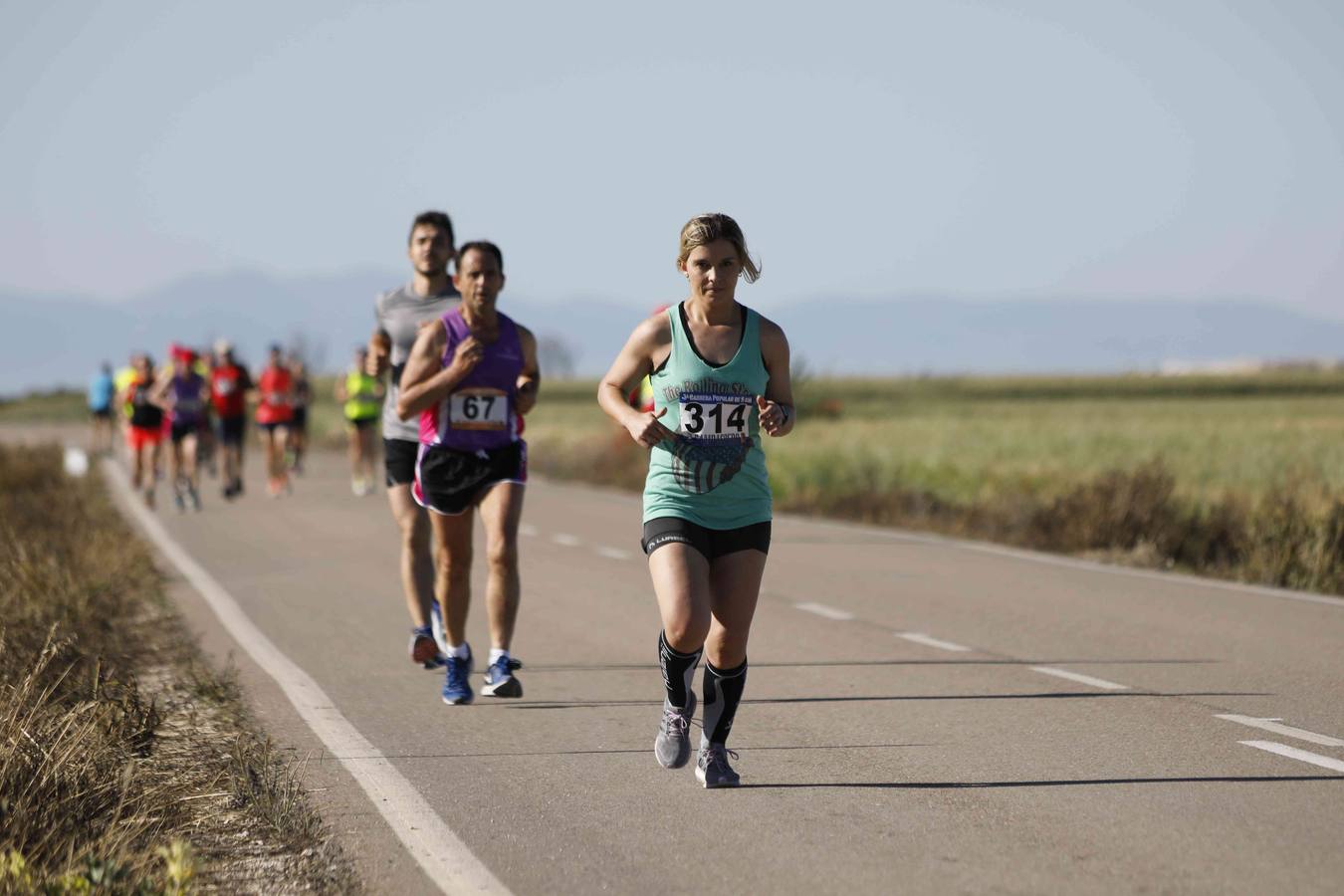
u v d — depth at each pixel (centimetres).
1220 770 2131
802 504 7206
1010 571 4616
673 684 2016
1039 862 1711
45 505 5819
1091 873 1667
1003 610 3784
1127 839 1794
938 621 3600
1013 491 6481
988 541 5709
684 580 1942
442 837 1850
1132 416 17038
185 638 3366
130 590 3975
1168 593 4116
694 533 1969
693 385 1944
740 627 2000
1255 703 2611
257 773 2041
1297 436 11475
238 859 1753
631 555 5044
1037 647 3225
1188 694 2695
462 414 2578
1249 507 5703
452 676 2670
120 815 1823
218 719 2502
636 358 1972
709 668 2052
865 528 6234
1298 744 2295
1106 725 2438
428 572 2848
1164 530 5425
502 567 2614
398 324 2867
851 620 3619
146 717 2309
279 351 7731
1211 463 8706
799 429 13312
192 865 1575
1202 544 5275
